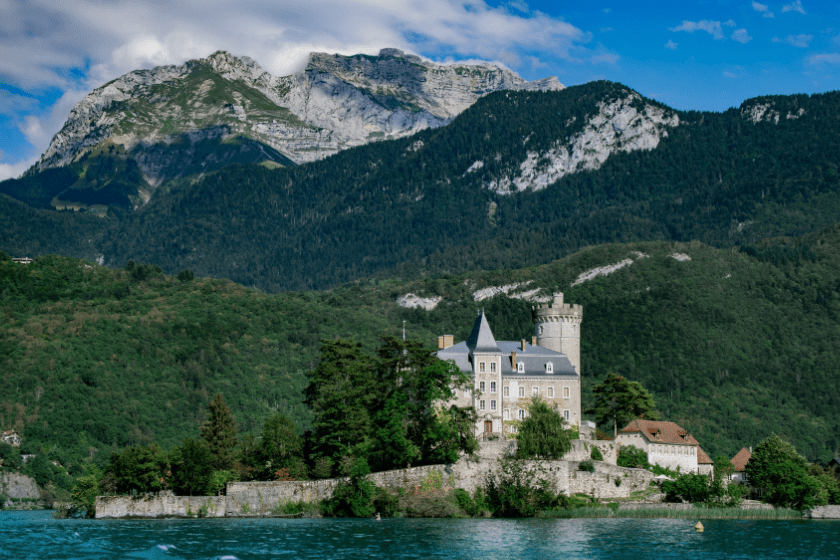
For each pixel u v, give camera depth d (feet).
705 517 456.86
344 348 485.56
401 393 460.14
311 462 476.54
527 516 443.73
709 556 349.00
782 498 482.28
